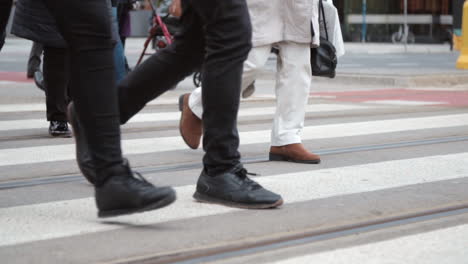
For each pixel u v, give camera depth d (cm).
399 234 329
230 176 373
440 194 414
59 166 497
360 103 956
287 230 332
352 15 3600
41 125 709
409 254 300
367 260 291
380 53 2661
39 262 283
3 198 397
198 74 1196
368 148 582
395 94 1107
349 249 305
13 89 1047
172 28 1153
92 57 314
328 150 572
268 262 286
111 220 348
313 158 512
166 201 318
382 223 349
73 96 321
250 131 682
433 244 314
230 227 335
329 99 1016
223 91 353
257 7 482
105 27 315
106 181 321
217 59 349
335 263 287
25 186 431
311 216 358
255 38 484
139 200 318
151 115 798
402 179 457
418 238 323
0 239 315
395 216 360
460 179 459
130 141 614
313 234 328
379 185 438
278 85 515
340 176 466
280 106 517
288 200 394
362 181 450
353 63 1998
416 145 599
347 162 518
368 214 364
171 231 328
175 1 469
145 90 357
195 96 514
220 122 364
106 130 319
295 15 486
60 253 295
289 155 518
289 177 461
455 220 355
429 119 773
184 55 353
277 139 521
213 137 369
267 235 322
